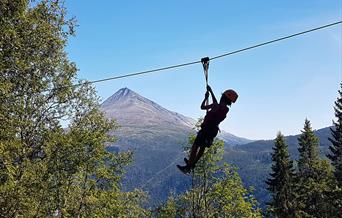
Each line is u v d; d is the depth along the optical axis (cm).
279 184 6425
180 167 1140
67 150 2725
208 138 1110
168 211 4659
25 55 2467
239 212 4334
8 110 2352
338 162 7506
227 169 4306
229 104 1126
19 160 2528
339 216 6234
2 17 2228
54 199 2750
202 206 4412
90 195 3356
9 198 2152
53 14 2602
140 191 4297
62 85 2777
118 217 3853
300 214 6281
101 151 3219
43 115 2756
